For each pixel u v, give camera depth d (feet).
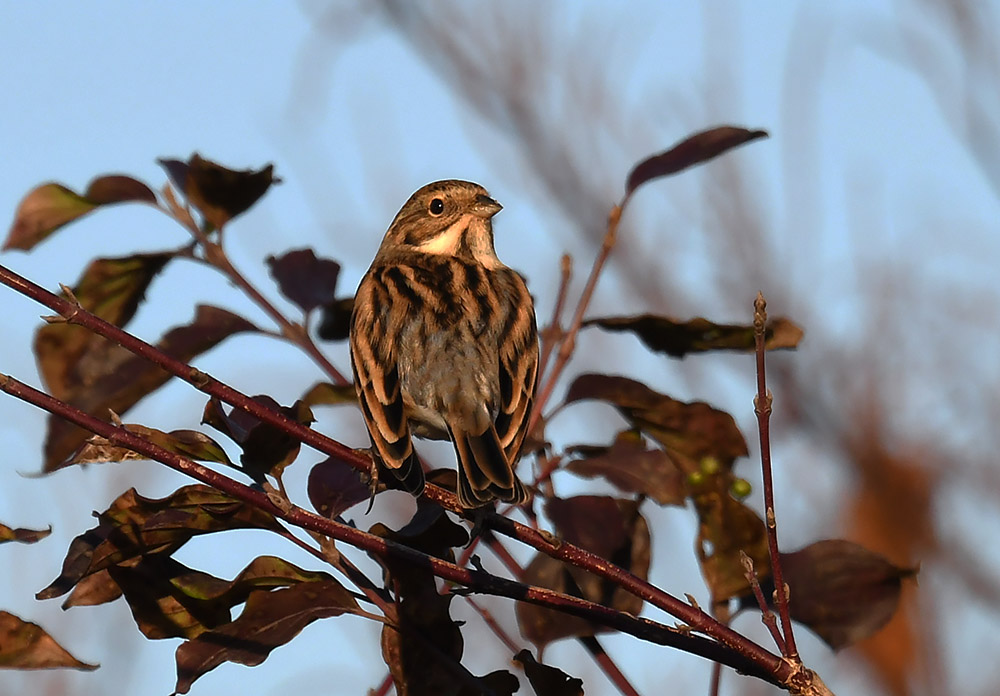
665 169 37.86
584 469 36.06
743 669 28.12
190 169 38.34
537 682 30.37
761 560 34.19
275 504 28.53
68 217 38.01
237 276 38.81
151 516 29.01
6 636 28.32
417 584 29.94
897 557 55.47
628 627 28.81
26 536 28.40
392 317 37.65
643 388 36.14
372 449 34.17
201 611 30.89
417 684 30.40
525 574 35.19
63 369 37.68
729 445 36.35
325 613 30.04
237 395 30.53
